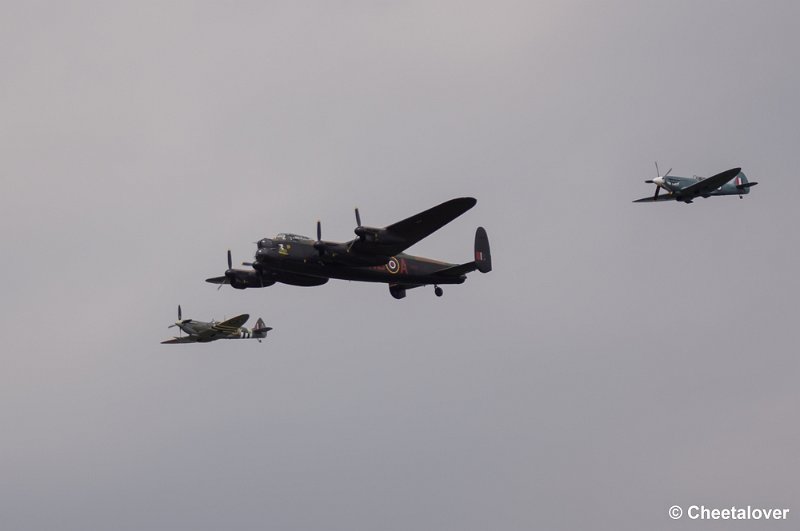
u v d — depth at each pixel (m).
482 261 173.75
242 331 177.00
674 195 173.12
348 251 143.75
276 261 142.00
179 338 175.38
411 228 141.75
